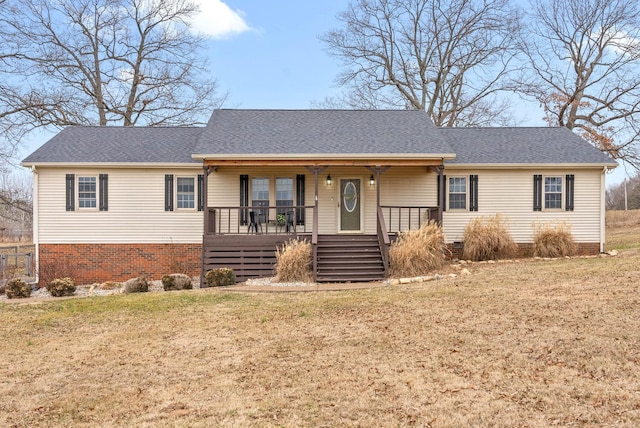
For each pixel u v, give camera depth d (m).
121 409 5.66
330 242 15.56
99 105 29.53
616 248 19.52
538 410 5.09
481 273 13.80
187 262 17.64
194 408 5.58
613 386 5.53
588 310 8.53
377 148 15.98
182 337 8.62
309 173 17.95
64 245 17.33
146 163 17.22
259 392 5.97
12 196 29.59
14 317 10.52
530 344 7.06
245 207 15.61
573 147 18.47
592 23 29.00
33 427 5.29
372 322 8.94
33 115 26.30
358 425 4.97
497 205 17.77
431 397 5.55
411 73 32.69
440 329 8.14
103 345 8.35
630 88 27.95
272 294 12.21
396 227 17.86
